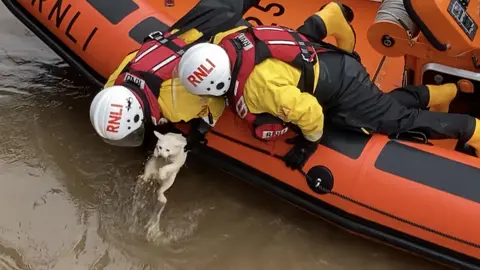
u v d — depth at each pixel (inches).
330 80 95.7
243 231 112.9
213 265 108.0
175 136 100.0
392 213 98.5
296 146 102.0
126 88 92.1
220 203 116.7
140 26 114.2
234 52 89.4
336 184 100.9
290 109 89.0
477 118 108.3
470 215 94.5
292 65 91.4
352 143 101.1
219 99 97.1
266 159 105.4
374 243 111.5
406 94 104.9
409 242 99.9
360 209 100.7
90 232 111.1
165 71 93.7
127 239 110.4
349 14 109.7
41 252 108.0
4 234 109.9
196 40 97.6
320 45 97.4
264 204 116.8
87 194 116.6
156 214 113.3
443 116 100.3
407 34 101.7
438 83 106.9
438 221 96.1
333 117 100.5
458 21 96.8
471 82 103.2
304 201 105.6
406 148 100.2
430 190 96.4
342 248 110.9
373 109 98.5
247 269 107.8
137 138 96.4
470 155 102.0
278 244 111.3
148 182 113.5
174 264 107.7
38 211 113.6
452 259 97.8
